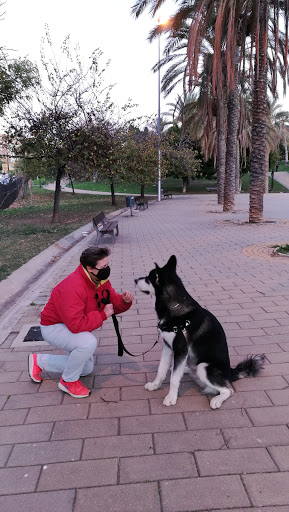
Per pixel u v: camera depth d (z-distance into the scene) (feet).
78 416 10.02
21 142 47.42
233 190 63.57
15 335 15.62
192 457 8.34
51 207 81.05
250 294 19.54
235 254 29.60
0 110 39.63
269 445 8.64
